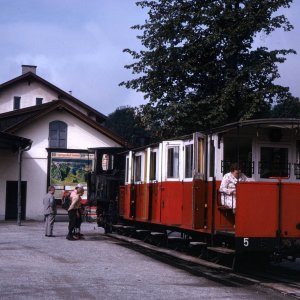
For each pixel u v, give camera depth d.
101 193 24.36
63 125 38.31
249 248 11.75
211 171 13.66
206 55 24.09
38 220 36.91
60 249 17.03
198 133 14.01
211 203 13.57
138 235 20.45
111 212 23.02
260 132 12.77
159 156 16.97
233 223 13.34
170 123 23.42
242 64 24.22
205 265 13.69
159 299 9.41
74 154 37.94
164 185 16.42
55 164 37.66
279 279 11.98
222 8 23.78
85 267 13.17
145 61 24.58
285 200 11.98
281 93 23.66
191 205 14.45
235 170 12.80
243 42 23.84
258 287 10.93
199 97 24.16
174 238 16.17
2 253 15.79
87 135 38.78
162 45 24.52
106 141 39.09
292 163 12.84
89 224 31.41
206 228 13.78
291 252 11.88
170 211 16.00
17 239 20.47
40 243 18.91
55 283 10.84
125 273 12.33
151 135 24.23
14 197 36.62
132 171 20.44
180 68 23.77
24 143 32.31
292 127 12.55
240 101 23.34
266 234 11.84
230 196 12.84
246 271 13.27
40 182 37.34
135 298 9.45
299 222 11.98
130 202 20.31
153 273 12.43
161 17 24.64
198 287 10.72
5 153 36.28
